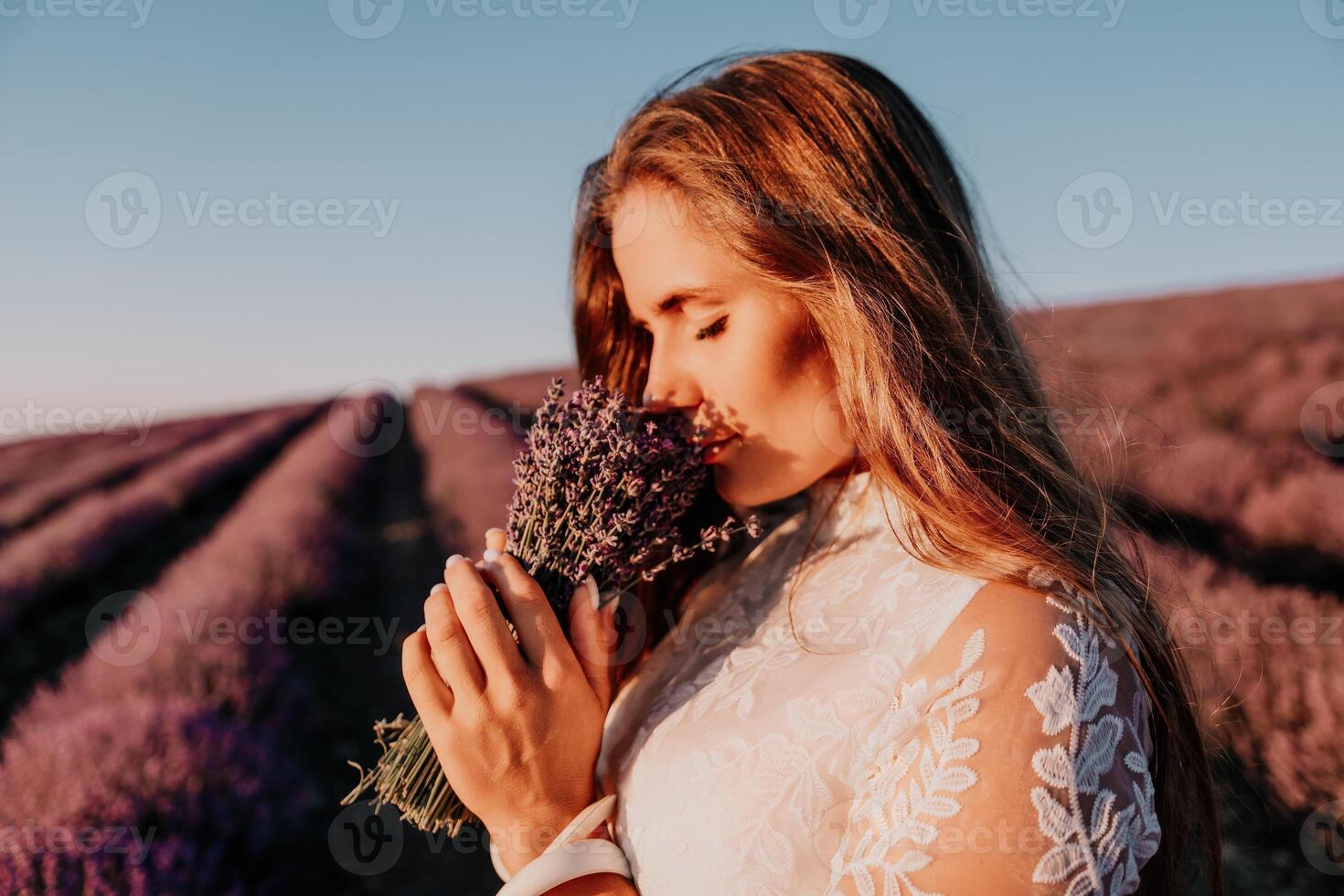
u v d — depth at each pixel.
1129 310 23.09
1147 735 0.79
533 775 0.92
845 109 0.99
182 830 2.94
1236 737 3.12
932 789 0.71
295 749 4.31
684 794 0.87
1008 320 1.09
